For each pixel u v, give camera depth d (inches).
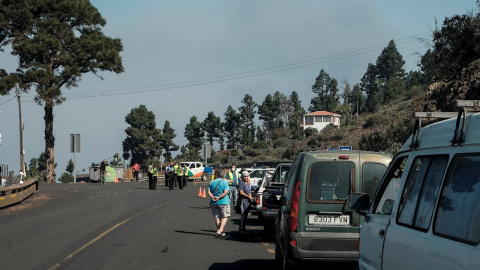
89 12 3339.1
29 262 650.2
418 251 248.7
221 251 754.2
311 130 7155.5
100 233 941.2
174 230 1001.5
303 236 515.8
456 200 226.7
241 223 940.0
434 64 1493.6
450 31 1449.3
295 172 548.1
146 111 7573.8
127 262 653.9
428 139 278.4
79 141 3137.3
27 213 1339.8
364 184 520.4
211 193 918.4
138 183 3095.5
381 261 307.0
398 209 292.4
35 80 3137.3
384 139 1911.9
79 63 3336.6
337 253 511.8
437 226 237.8
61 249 756.6
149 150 7500.0
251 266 636.1
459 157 234.4
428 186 261.1
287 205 547.8
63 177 4109.3
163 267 622.5
